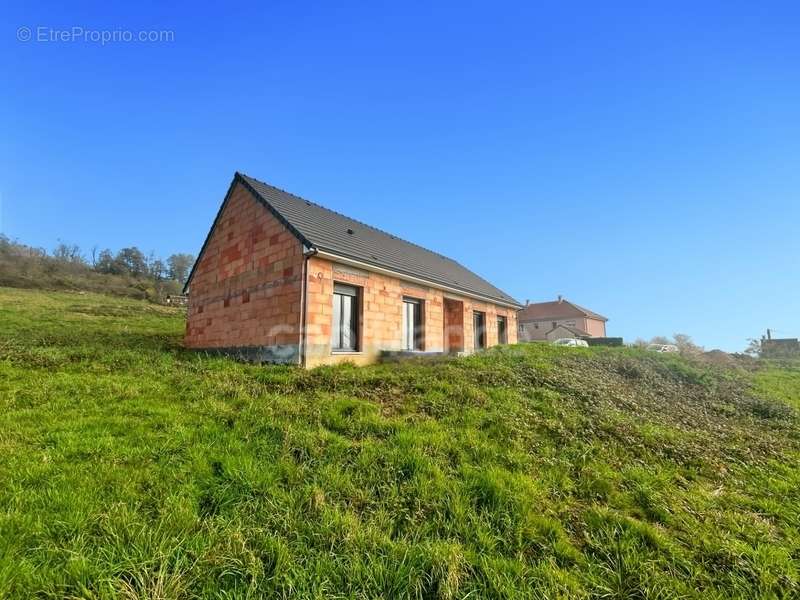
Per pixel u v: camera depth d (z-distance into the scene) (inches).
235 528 125.4
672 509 158.4
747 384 480.7
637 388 388.2
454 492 152.6
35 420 197.9
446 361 399.5
